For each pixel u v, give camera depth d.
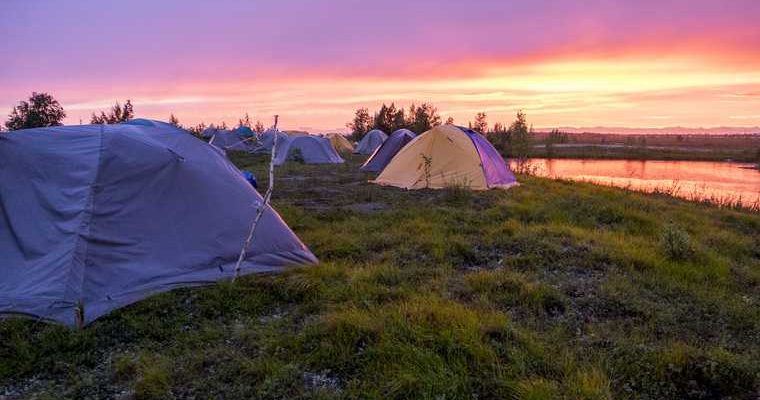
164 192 5.72
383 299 5.16
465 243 7.44
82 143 5.63
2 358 3.97
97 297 4.87
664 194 16.23
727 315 5.00
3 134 5.60
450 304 4.82
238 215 6.15
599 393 3.28
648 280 5.98
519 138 42.19
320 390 3.45
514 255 7.06
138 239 5.37
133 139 5.81
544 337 4.24
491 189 13.61
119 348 4.27
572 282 5.75
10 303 4.67
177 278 5.40
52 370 3.92
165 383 3.53
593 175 27.86
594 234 8.21
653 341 4.32
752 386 3.62
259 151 29.78
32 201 5.30
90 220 5.12
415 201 11.80
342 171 20.17
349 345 3.99
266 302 5.25
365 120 51.16
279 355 3.96
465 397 3.38
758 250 8.10
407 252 7.07
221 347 4.12
